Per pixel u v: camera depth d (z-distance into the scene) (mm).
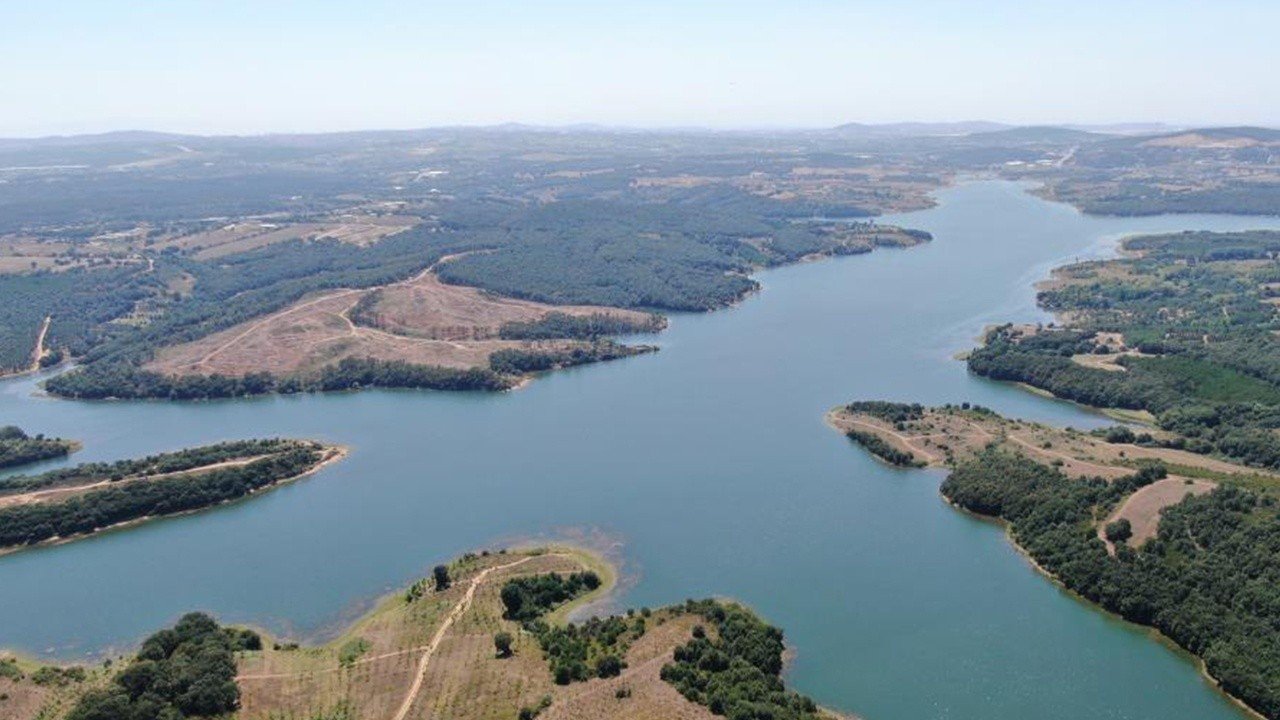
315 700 190375
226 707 186625
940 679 193375
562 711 178875
